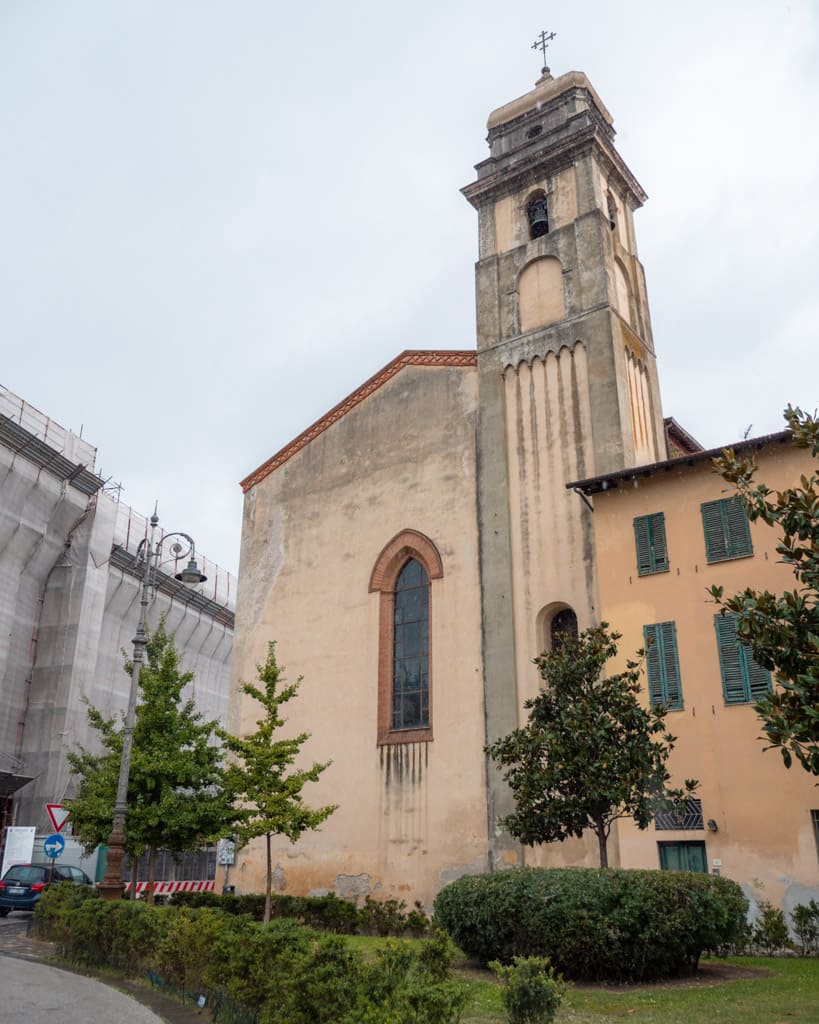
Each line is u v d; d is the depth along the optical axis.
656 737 19.47
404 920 22.22
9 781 38.78
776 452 20.00
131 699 21.03
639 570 21.27
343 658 27.48
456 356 28.06
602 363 24.97
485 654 24.23
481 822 22.89
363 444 29.58
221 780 23.88
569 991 12.56
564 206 27.88
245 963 10.71
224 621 59.38
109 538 47.50
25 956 18.14
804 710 10.00
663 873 14.26
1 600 41.72
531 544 24.44
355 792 25.59
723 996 12.12
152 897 22.86
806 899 16.98
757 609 10.97
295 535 30.36
